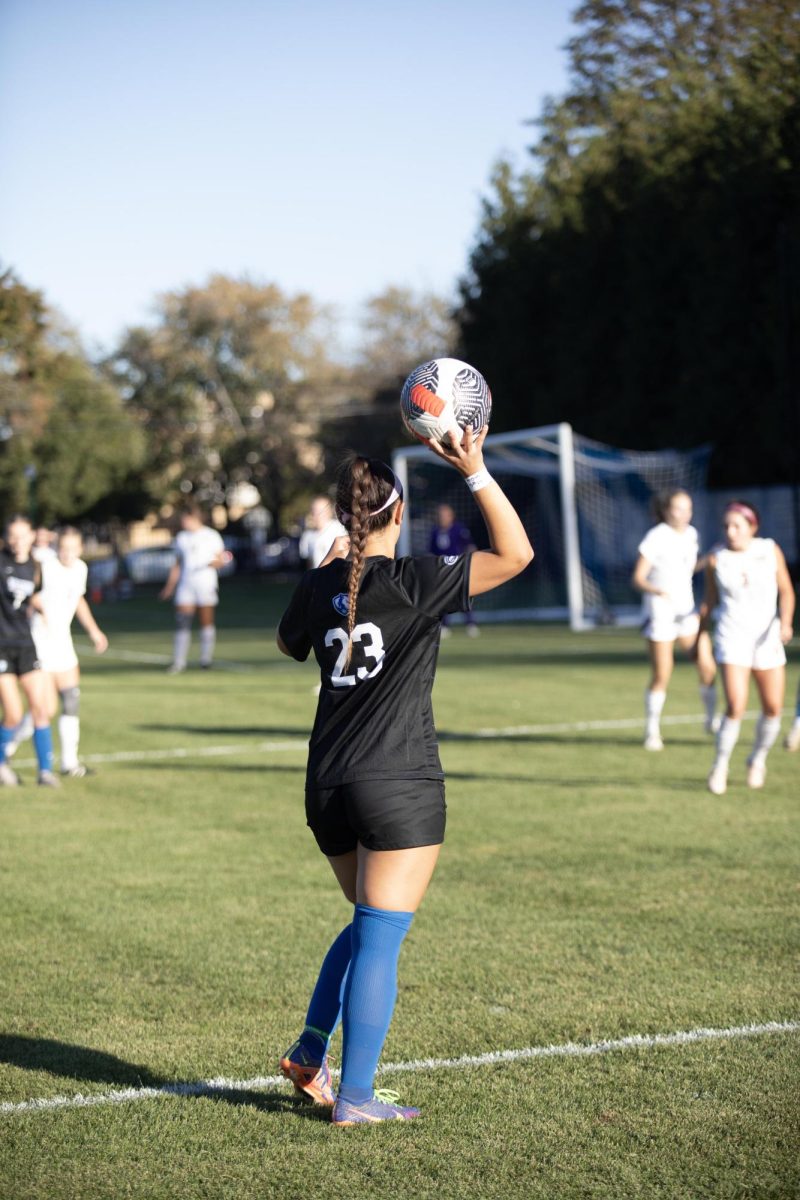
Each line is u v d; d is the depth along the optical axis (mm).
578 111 60281
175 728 18719
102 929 8586
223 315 95125
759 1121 5469
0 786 14188
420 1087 5875
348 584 5438
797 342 48438
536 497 52281
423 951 7969
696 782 13734
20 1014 6945
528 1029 6605
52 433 89188
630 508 45969
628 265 55188
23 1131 5461
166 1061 6273
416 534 46906
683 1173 4984
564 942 8117
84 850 10984
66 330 91188
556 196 61156
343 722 5449
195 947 8164
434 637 5516
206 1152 5242
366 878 5371
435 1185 4910
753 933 8242
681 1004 6945
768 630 12961
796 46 52812
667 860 10266
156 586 86562
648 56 57844
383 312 97000
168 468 101688
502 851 10648
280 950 8094
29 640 14094
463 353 65188
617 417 55656
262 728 18609
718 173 52094
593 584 45406
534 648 31031
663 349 54562
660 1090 5809
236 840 11367
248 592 71125
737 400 51188
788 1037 6453
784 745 15930
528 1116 5551
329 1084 5793
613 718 18750
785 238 47156
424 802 5336
